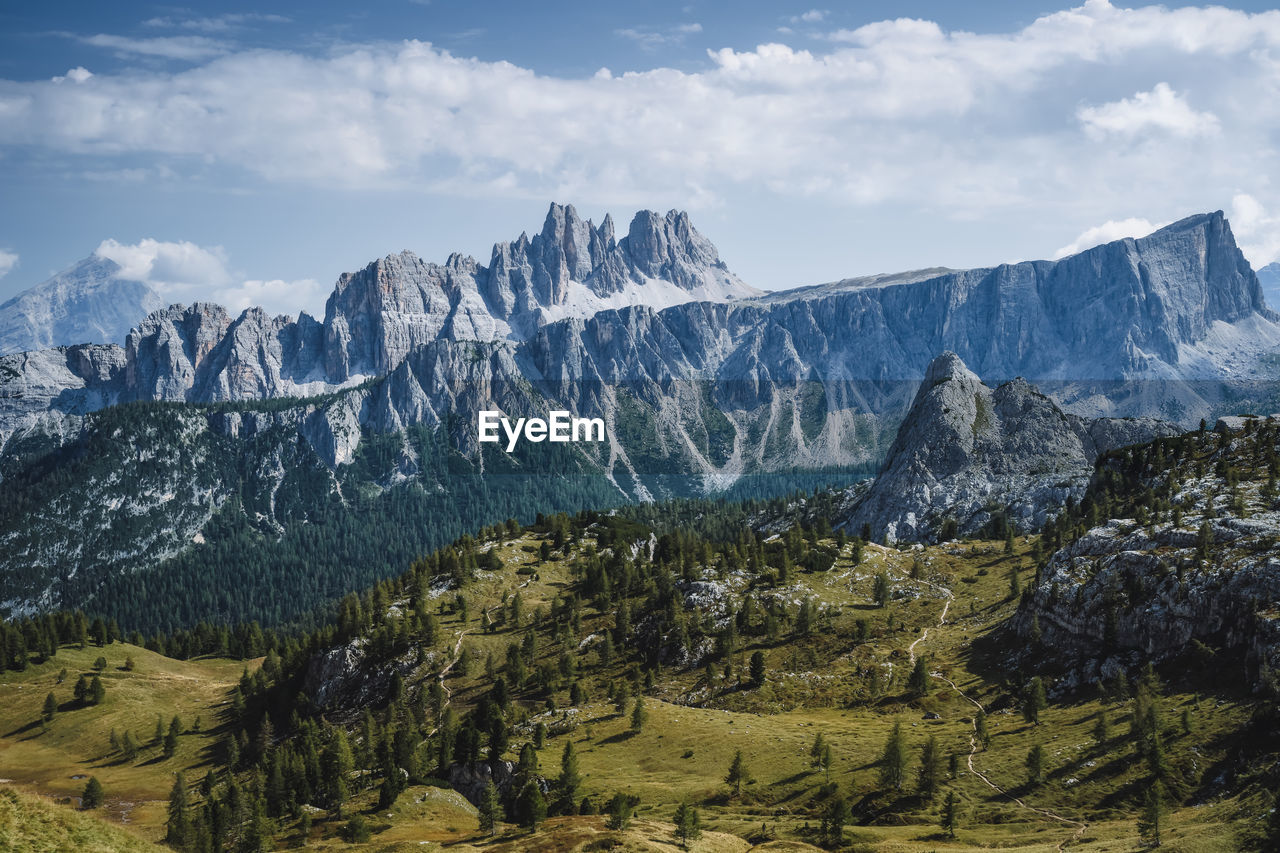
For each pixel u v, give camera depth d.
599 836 151.00
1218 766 156.00
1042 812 155.62
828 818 156.38
